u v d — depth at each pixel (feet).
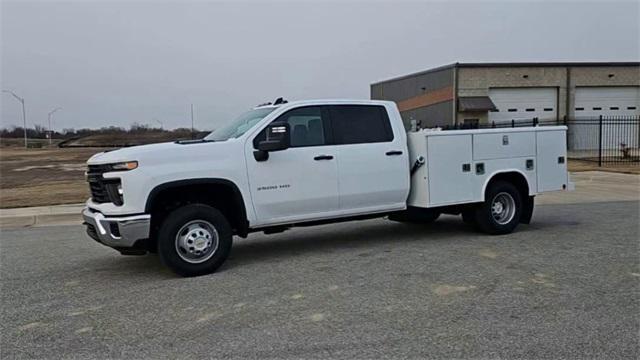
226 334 15.19
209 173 21.84
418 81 149.79
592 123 124.47
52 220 40.70
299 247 27.35
